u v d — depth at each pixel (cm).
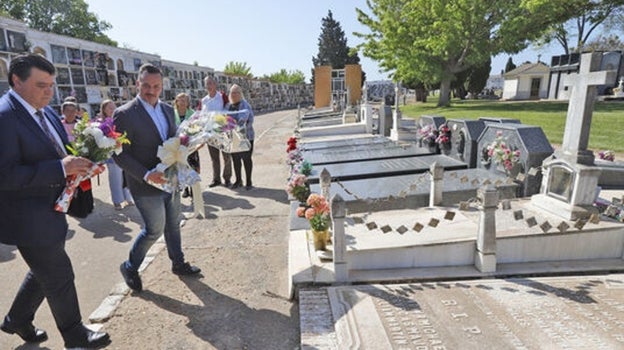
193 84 2652
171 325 283
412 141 1029
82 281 364
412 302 274
